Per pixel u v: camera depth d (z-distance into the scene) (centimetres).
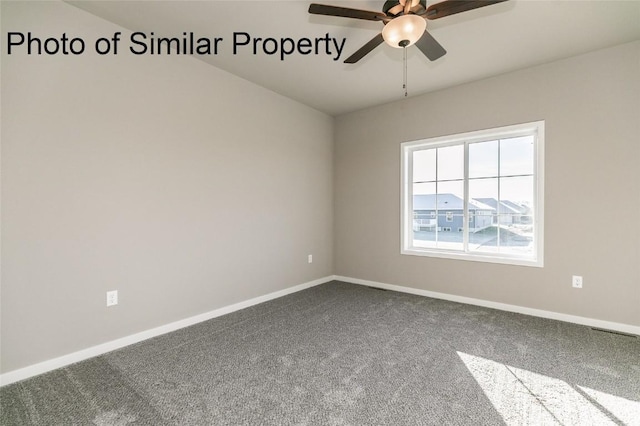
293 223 389
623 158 256
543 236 292
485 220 338
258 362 210
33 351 195
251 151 335
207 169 293
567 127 279
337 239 453
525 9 212
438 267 359
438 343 238
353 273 437
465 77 320
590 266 271
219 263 304
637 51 251
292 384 184
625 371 195
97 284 222
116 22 229
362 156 423
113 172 229
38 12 195
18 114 188
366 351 225
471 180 346
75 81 210
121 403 166
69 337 209
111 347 229
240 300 324
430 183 377
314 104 402
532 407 162
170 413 158
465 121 336
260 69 305
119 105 232
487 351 224
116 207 231
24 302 191
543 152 290
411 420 152
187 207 277
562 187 282
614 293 261
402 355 219
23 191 190
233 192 317
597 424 149
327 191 444
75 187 211
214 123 298
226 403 166
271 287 359
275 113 362
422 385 182
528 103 298
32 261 194
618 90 258
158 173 256
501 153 327
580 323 275
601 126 265
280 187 371
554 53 271
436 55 217
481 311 310
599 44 256
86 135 215
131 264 240
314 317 296
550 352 222
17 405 165
